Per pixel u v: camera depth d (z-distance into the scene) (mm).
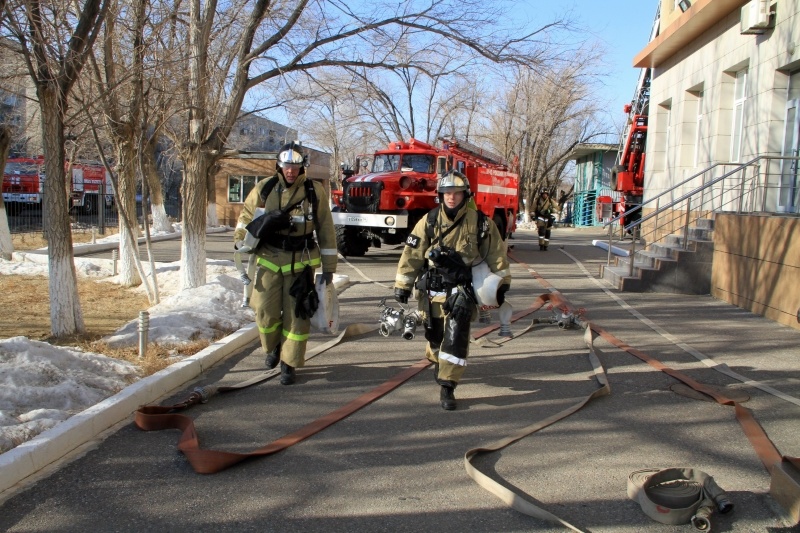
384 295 11109
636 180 23453
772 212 11266
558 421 5242
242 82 10281
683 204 16141
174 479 4195
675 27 15766
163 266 13242
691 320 9188
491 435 4961
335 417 5246
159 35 8859
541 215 20391
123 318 8945
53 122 7152
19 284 12039
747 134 13172
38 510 3773
